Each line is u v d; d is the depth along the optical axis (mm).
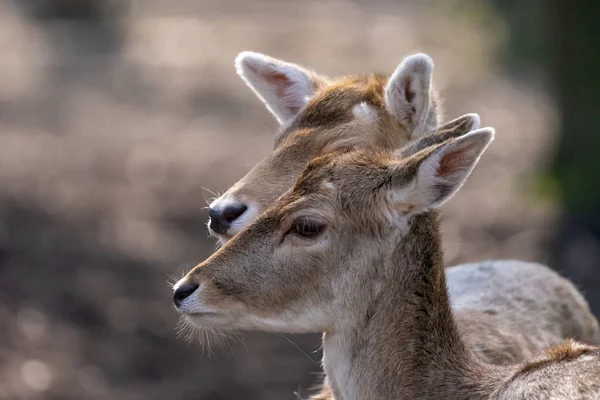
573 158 17406
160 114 25859
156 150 22250
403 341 6617
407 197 6543
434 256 6629
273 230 6672
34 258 15672
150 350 13297
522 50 23234
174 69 31047
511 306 7770
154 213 18062
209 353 13258
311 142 7805
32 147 22078
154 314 14180
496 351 7164
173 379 12680
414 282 6625
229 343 13406
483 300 7812
